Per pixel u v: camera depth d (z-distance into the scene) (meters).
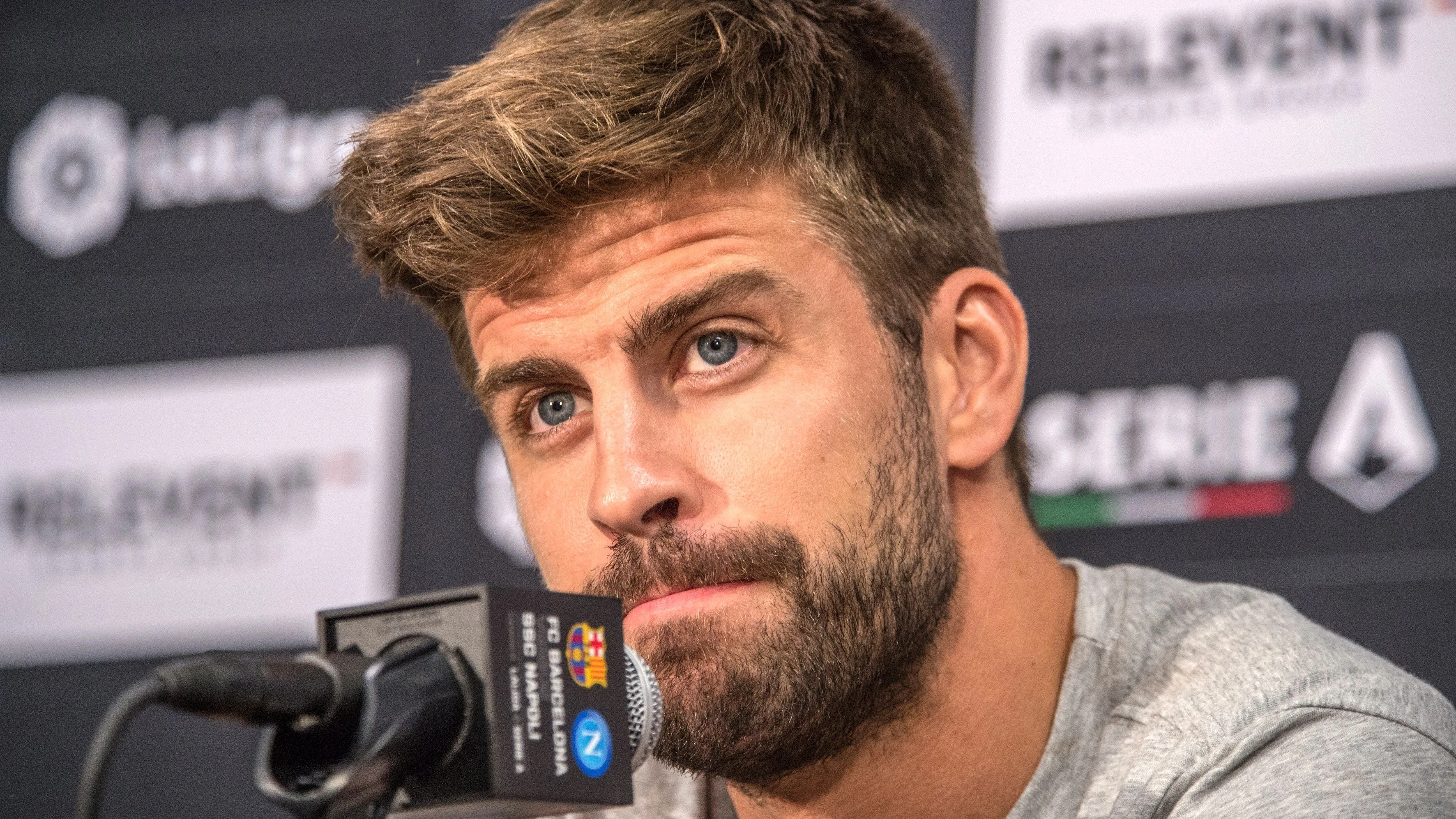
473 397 5.43
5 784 10.82
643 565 4.29
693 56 4.58
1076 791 4.72
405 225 4.71
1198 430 8.70
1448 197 8.47
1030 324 9.07
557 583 4.65
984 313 5.07
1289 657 4.68
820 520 4.35
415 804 3.01
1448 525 8.20
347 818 2.82
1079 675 4.88
